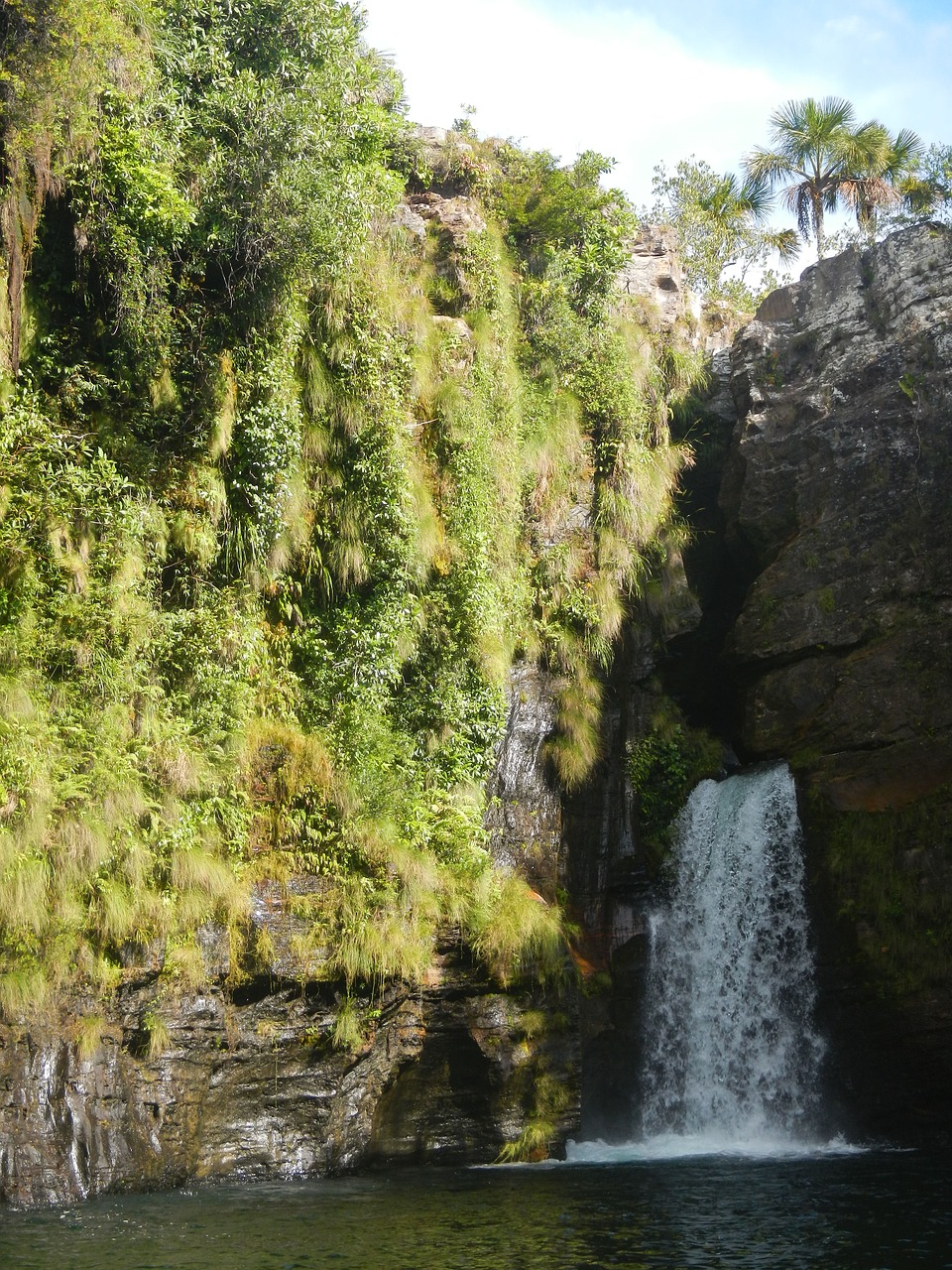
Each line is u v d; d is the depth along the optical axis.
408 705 19.86
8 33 15.59
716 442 26.89
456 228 23.44
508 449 22.17
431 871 17.81
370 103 22.02
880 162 40.16
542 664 22.45
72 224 17.22
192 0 18.47
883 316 24.50
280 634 18.62
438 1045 17.61
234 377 18.11
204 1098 15.46
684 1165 17.42
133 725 16.05
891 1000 19.55
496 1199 14.30
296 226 18.06
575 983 19.12
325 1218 13.02
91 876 14.67
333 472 19.44
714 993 21.62
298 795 17.44
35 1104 13.89
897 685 21.55
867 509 23.02
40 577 15.63
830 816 21.25
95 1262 10.92
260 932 16.12
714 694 25.20
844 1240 11.94
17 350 16.22
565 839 22.09
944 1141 19.59
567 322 24.36
